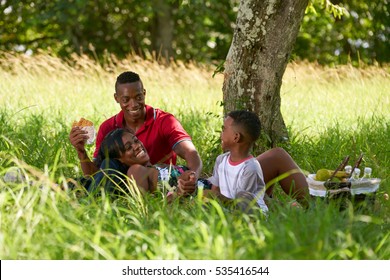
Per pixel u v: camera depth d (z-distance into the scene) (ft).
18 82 62.08
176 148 30.04
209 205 25.99
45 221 22.15
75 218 22.72
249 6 34.65
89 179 28.73
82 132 28.86
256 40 34.78
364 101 58.59
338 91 64.49
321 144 39.68
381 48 113.50
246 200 24.70
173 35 118.11
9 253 20.65
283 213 23.02
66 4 101.35
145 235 21.36
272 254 20.13
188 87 65.46
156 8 107.04
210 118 47.01
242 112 27.35
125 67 70.95
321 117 52.80
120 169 28.12
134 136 28.19
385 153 37.65
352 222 22.62
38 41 115.44
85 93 61.21
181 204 26.66
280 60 35.04
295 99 61.72
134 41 115.96
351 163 36.37
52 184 24.13
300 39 115.34
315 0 46.32
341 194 25.89
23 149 36.35
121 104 30.09
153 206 25.22
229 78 35.58
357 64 108.88
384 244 22.50
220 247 20.26
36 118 43.45
